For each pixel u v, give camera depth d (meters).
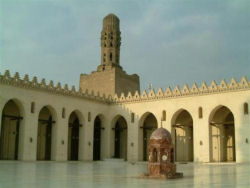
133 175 26.47
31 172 28.81
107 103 68.81
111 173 29.03
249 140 50.91
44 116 64.88
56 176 24.80
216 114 59.38
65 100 60.47
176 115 60.56
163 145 24.52
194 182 20.42
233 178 23.59
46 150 64.31
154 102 62.50
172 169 24.42
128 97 66.25
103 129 68.25
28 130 53.75
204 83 56.78
